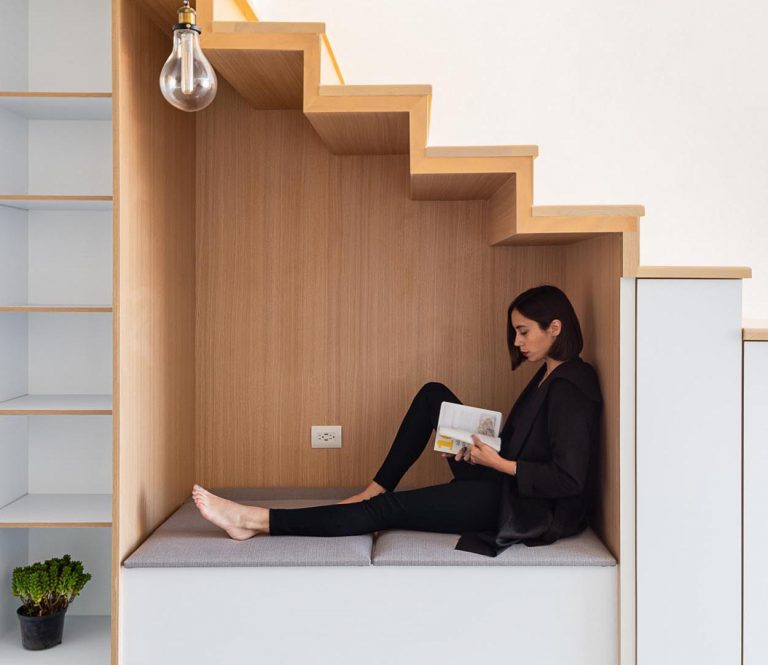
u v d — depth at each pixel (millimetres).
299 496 2922
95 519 2344
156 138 2486
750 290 3016
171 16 2420
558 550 2270
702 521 2207
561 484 2301
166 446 2615
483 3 2949
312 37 2197
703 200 2996
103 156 2691
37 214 2686
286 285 2906
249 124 2885
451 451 2465
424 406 2643
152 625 2223
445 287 2904
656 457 2205
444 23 2951
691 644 2215
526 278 2895
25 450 2691
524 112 2971
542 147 2980
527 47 2959
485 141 2975
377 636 2223
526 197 2223
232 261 2904
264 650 2229
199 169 2891
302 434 2928
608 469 2340
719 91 2975
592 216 2195
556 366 2492
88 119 2662
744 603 2213
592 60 2963
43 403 2455
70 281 2701
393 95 2217
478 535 2309
